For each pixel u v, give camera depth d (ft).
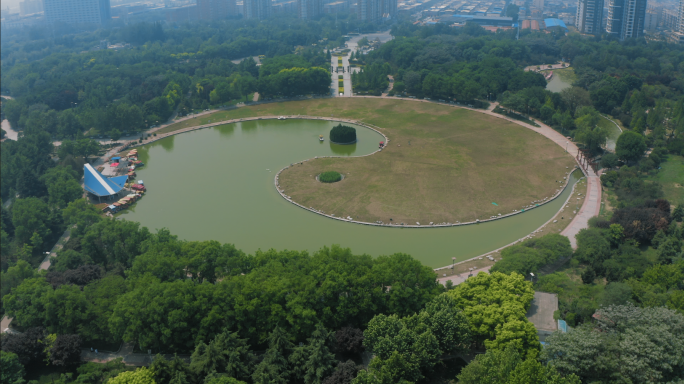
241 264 580.71
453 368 483.51
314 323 501.56
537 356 457.68
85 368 485.97
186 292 515.91
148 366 495.82
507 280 535.60
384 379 432.25
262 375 445.37
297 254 585.63
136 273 575.38
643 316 469.57
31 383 475.72
